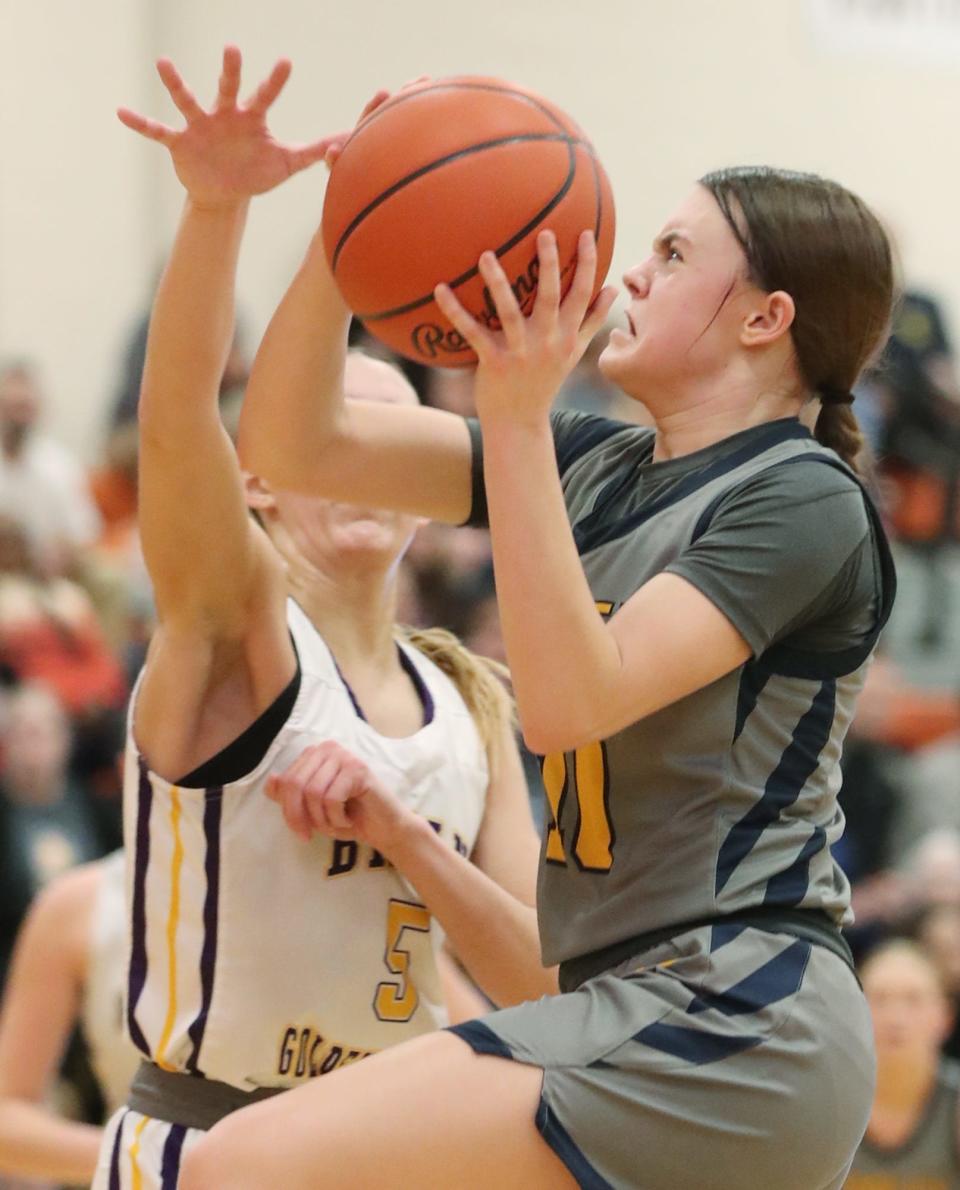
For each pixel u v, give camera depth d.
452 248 4.45
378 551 5.91
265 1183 4.37
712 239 4.97
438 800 5.81
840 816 4.99
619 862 4.79
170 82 4.88
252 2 18.53
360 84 18.78
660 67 19.86
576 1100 4.46
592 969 4.83
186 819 5.50
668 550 4.80
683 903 4.67
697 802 4.71
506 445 4.41
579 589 4.36
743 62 20.19
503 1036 4.57
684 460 5.00
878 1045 9.84
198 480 5.20
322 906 5.55
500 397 4.41
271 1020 5.50
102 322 17.95
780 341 5.01
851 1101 4.64
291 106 18.59
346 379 6.10
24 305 17.61
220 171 4.99
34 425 15.88
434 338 4.62
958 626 17.66
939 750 14.73
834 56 20.53
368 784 5.41
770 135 20.31
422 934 5.75
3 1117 7.48
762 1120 4.50
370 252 4.54
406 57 18.94
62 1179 7.43
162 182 18.50
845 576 4.74
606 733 4.42
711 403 5.02
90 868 7.85
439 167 4.47
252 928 5.50
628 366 5.03
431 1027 5.82
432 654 6.29
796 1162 4.56
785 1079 4.53
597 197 4.60
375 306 4.62
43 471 15.85
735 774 4.72
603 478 5.25
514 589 4.35
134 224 18.12
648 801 4.76
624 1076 4.49
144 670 5.64
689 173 19.97
